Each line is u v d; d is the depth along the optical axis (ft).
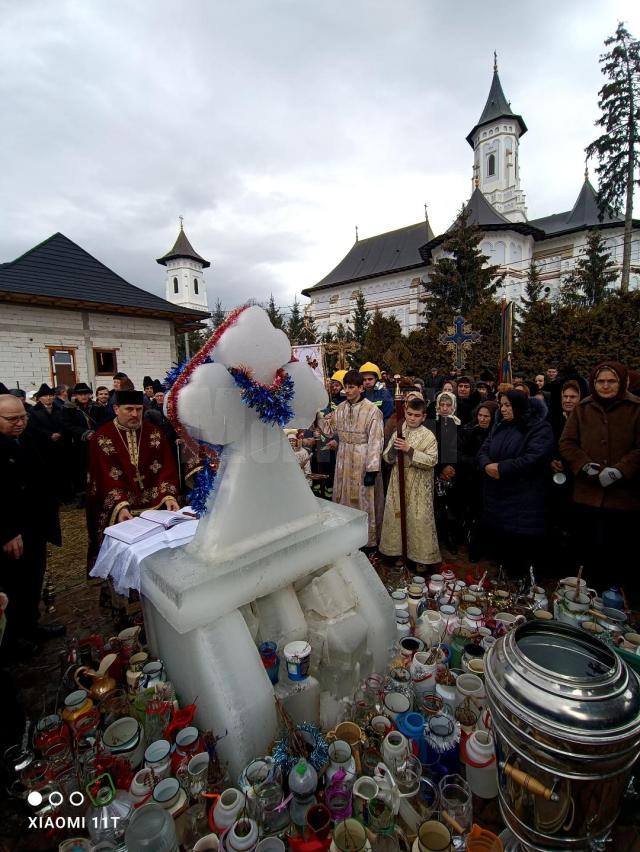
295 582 7.13
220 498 6.01
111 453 8.93
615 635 6.61
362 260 146.82
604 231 102.73
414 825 4.40
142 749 5.21
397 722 5.37
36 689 7.28
